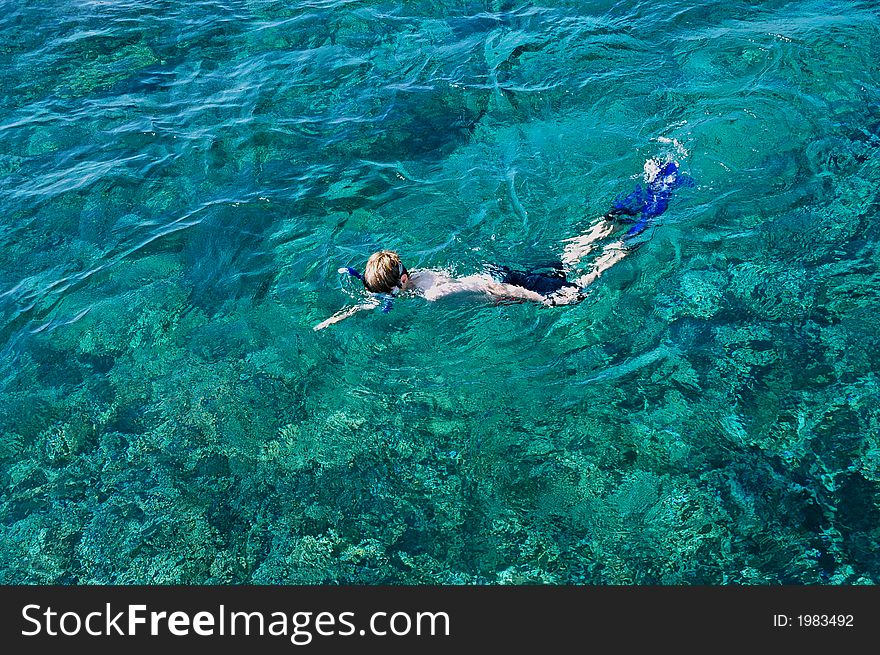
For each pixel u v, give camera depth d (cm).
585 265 623
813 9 903
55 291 673
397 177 750
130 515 514
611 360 565
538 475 504
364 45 955
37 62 967
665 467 497
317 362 593
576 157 737
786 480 478
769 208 652
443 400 555
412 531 489
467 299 607
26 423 573
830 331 551
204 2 1087
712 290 598
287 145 808
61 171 799
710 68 824
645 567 456
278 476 526
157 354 614
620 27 920
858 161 680
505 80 859
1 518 518
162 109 878
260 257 685
